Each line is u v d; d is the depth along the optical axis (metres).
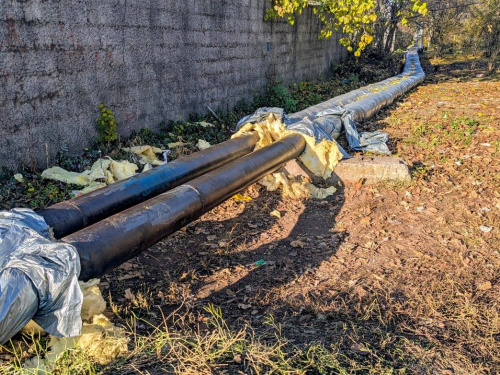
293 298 4.29
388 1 24.19
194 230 5.84
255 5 12.19
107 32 7.51
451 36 37.09
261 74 13.16
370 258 5.07
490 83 18.94
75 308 3.03
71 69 6.96
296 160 7.58
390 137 9.93
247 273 4.80
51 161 6.81
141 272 4.77
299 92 15.40
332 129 8.80
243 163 5.86
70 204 4.30
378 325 3.76
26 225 3.39
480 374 3.10
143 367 3.01
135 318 3.71
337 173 7.31
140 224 3.98
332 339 3.51
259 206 6.64
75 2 6.86
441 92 16.98
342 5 13.74
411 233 5.65
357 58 22.77
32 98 6.41
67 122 7.02
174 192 4.66
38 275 2.98
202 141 8.55
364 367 3.11
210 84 10.58
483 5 31.06
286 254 5.23
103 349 3.07
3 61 5.95
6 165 6.18
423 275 4.66
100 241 3.60
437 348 3.39
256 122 7.94
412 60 27.73
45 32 6.46
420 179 7.23
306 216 6.32
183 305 4.18
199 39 9.92
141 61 8.37
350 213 6.32
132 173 6.86
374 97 13.02
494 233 5.56
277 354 3.19
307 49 16.69
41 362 2.97
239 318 3.92
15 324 2.87
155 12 8.52
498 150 8.66
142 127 8.62
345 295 4.32
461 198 6.60
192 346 3.32
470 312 3.89
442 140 9.55
